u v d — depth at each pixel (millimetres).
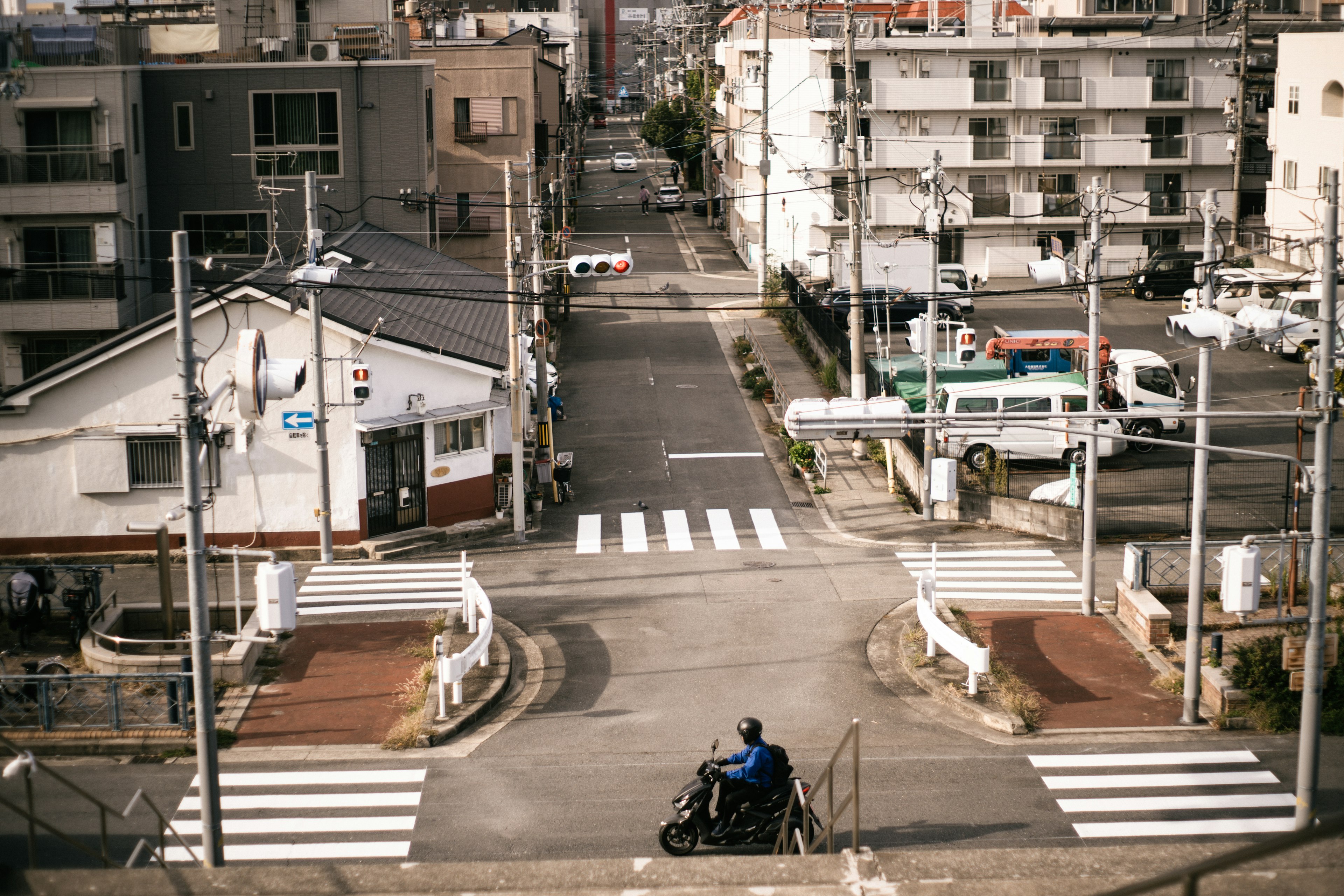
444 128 51094
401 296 32906
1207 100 58250
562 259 52000
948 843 15062
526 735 18734
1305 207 50531
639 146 120375
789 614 23906
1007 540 28312
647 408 39344
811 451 32812
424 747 18281
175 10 66062
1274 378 39406
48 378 26359
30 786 8742
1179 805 16062
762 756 14523
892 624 23312
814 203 56844
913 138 56688
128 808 11289
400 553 27844
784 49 57531
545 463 31812
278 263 31281
